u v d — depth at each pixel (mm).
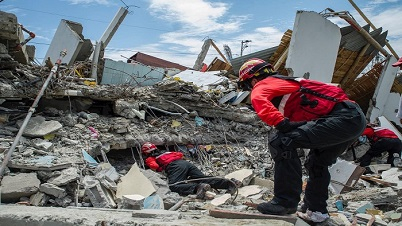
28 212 3520
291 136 3293
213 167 7781
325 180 3607
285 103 3422
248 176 6492
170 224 3018
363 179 7125
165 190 5574
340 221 3807
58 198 4855
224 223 3139
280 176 3432
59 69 7766
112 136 7148
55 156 5812
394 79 13453
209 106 9211
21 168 5281
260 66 3570
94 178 5355
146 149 7062
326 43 10516
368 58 12688
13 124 6590
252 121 9617
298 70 10023
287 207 3449
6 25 6715
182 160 6539
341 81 13242
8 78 6965
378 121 11516
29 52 9969
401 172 7352
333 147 3506
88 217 3348
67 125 7027
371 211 4703
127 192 5211
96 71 9148
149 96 8500
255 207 4305
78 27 10797
